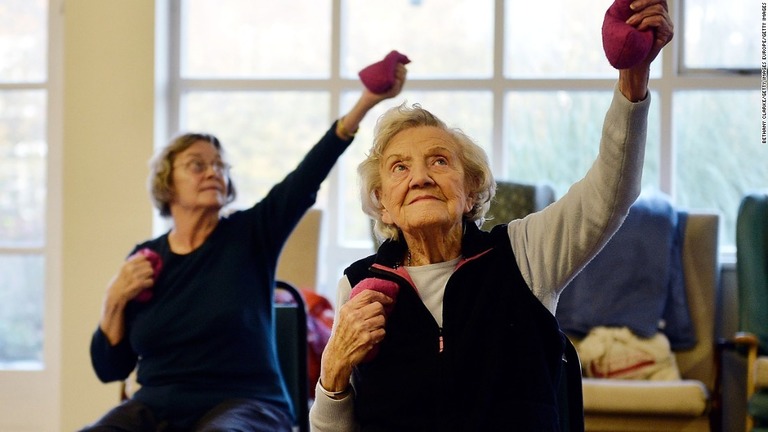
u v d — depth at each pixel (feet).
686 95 14.65
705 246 13.23
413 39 15.29
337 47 15.29
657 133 14.64
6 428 15.64
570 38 14.90
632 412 11.44
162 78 15.30
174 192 9.48
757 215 12.64
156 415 8.87
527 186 12.96
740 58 14.57
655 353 12.60
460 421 5.98
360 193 6.78
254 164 15.60
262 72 15.62
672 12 14.60
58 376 15.49
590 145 14.83
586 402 11.51
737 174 14.56
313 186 9.48
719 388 12.25
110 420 8.67
